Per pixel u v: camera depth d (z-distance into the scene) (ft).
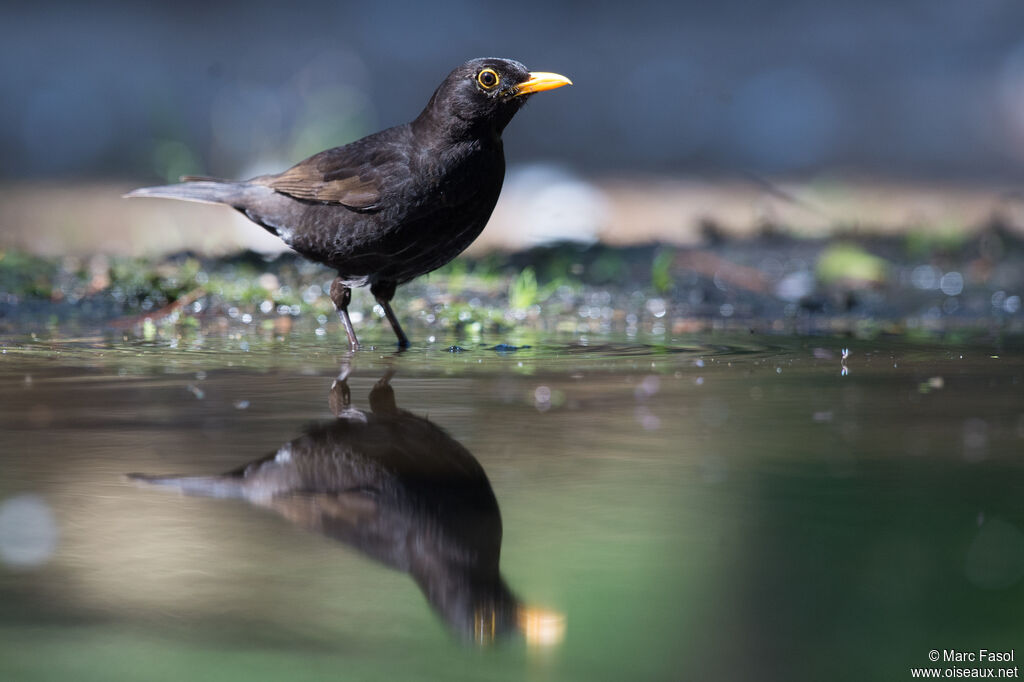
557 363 35.65
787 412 28.40
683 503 21.16
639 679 14.80
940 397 30.37
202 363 35.22
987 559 18.31
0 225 71.72
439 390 30.81
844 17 178.09
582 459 23.90
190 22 162.91
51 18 159.43
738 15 178.19
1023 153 122.31
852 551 18.79
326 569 18.10
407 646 15.61
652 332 43.78
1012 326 46.32
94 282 50.75
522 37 170.50
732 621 15.97
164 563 18.26
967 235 69.62
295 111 119.24
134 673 14.48
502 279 56.75
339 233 38.01
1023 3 175.83
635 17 178.40
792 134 130.62
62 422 26.61
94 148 111.75
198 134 110.42
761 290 55.11
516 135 124.36
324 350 38.24
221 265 58.03
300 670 14.70
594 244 64.08
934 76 159.12
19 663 14.78
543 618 16.40
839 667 15.35
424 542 19.21
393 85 143.13
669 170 108.37
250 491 21.68
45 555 18.47
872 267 58.08
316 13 168.66
